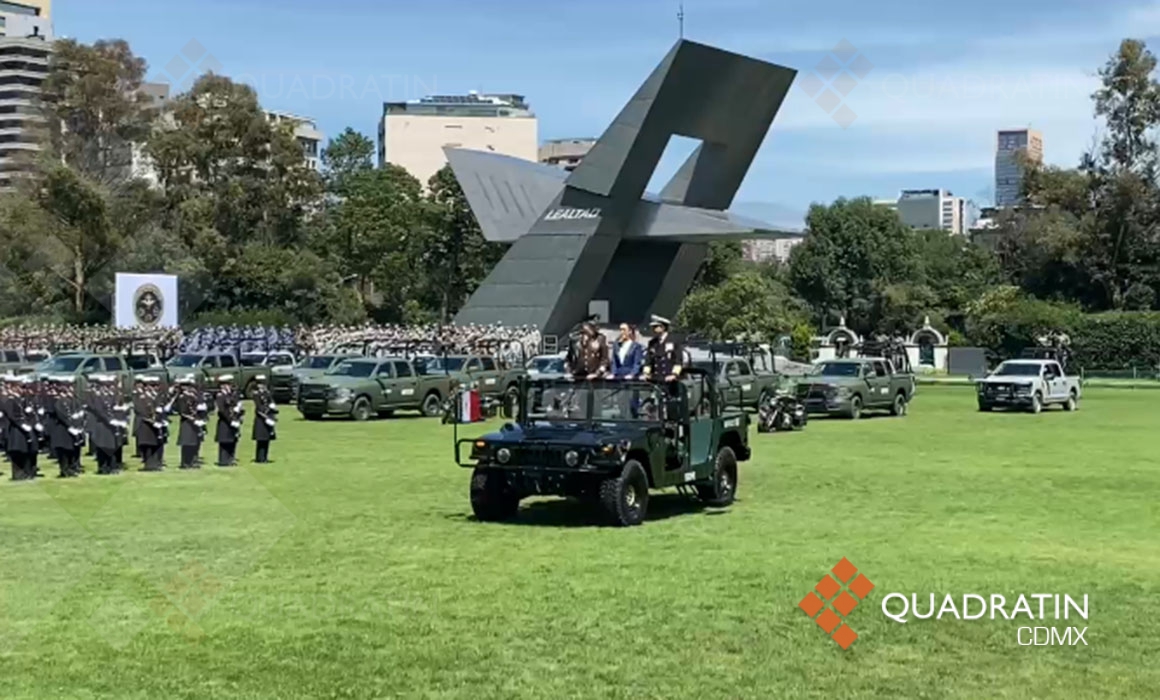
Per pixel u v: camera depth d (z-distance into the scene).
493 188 63.16
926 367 70.75
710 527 14.30
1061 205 85.94
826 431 30.64
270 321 69.06
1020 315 73.38
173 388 21.44
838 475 20.17
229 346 47.88
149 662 8.44
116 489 15.41
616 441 14.08
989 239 117.50
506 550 12.63
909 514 15.53
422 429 30.83
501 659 8.52
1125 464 22.19
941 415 37.44
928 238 109.62
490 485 14.50
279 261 74.31
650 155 56.47
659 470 14.73
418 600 10.28
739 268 94.38
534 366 39.72
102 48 75.12
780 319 72.62
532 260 57.06
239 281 73.50
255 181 79.50
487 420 33.47
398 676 8.11
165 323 57.22
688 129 57.22
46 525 13.15
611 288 62.06
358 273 86.44
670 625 9.46
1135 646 8.99
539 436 14.38
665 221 58.12
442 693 7.75
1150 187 82.12
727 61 55.53
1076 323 73.31
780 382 36.72
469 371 37.66
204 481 16.72
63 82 74.56
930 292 96.12
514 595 10.47
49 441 20.09
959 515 15.46
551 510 15.62
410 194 89.38
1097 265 84.00
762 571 11.55
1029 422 34.16
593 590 10.67
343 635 9.14
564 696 7.70
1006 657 8.69
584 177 56.44
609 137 55.78
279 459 22.58
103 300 66.69
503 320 57.09
